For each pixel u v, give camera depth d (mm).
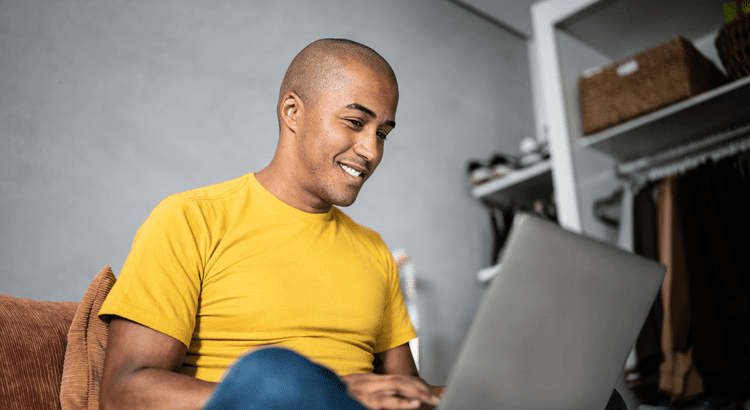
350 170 1012
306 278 976
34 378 853
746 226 2094
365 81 996
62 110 2033
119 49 2225
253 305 913
